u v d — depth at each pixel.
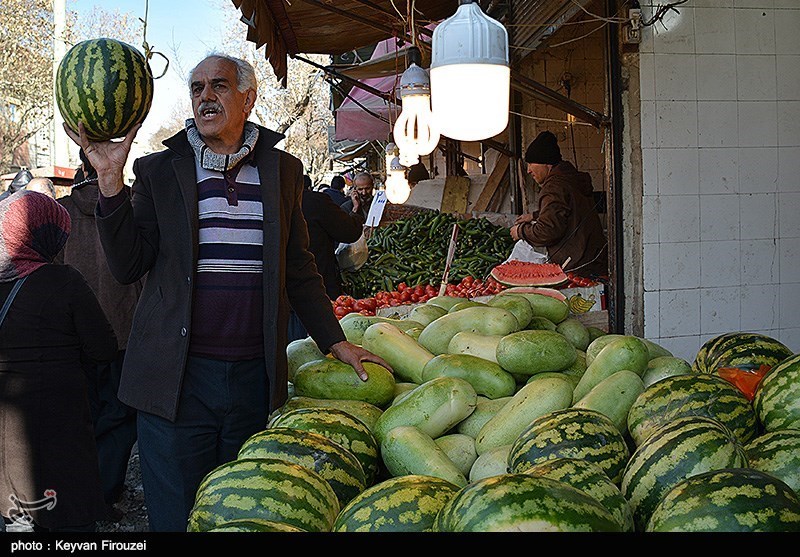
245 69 2.84
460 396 2.25
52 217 3.36
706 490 1.35
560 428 1.87
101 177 2.57
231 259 2.80
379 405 2.65
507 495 1.32
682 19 4.96
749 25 5.02
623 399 2.15
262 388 2.92
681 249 5.09
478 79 2.94
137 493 5.24
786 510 1.30
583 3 5.90
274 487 1.61
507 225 8.95
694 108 5.03
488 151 12.91
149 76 2.62
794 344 5.22
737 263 5.14
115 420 4.67
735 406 1.98
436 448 2.06
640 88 4.98
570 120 9.51
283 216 2.89
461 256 7.64
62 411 3.32
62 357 3.33
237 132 2.85
